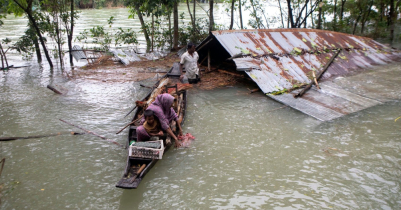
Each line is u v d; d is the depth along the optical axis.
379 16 21.00
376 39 19.50
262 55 10.56
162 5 16.98
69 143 6.66
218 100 9.20
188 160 5.93
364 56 13.00
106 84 11.04
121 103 9.09
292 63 10.73
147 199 4.86
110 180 5.38
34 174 5.54
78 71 13.20
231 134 6.96
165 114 6.26
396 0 20.66
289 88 9.38
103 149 6.41
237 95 9.59
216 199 4.82
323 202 4.70
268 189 5.03
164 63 14.56
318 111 8.00
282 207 4.61
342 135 6.78
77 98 9.54
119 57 14.88
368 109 8.10
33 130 7.27
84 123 7.67
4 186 5.18
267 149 6.28
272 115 7.98
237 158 5.96
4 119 7.91
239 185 5.16
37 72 13.11
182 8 42.72
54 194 5.00
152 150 5.21
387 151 6.07
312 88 9.50
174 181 5.30
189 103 9.00
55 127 7.43
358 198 4.77
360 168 5.55
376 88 9.62
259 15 25.00
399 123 7.25
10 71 13.33
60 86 10.77
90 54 16.70
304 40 12.37
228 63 13.41
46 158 6.07
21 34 22.83
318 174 5.40
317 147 6.31
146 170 5.05
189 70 10.68
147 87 10.52
